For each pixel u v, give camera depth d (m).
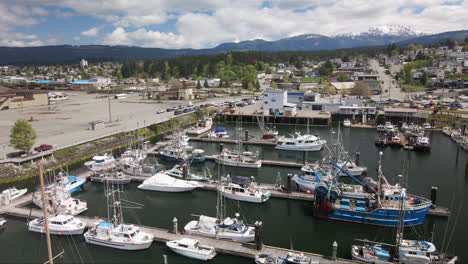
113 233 40.66
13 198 53.97
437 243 41.38
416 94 174.25
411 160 77.56
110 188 60.78
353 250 37.53
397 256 35.88
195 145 95.62
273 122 128.38
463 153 82.69
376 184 52.09
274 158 81.75
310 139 87.50
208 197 56.88
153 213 50.81
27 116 123.19
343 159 73.81
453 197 56.06
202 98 186.50
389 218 44.31
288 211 51.16
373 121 119.94
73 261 38.06
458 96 159.00
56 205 48.81
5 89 180.88
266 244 41.72
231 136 105.69
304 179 57.59
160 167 72.25
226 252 38.12
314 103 138.12
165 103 163.62
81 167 72.31
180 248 38.22
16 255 39.47
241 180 57.00
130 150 77.62
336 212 46.59
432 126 109.38
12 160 65.44
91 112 133.00
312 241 42.59
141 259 38.34
